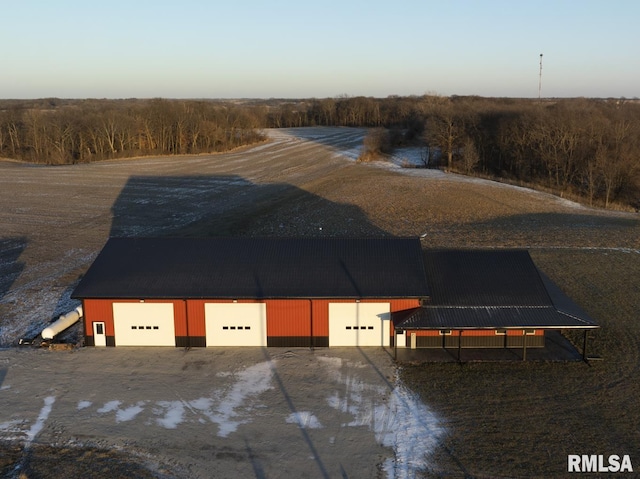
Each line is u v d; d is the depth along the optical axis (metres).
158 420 22.39
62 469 19.41
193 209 61.62
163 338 28.92
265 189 72.31
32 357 27.75
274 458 20.03
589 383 24.80
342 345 28.72
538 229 52.91
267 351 28.31
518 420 22.08
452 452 20.22
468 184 72.62
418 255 30.48
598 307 33.38
